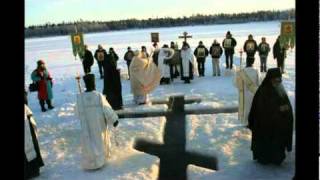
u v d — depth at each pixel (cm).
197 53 1648
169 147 739
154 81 1145
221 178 573
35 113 1124
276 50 1438
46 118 1056
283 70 1444
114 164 660
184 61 1491
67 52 3180
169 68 1518
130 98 1242
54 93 1455
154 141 783
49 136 876
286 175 567
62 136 873
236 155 672
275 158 604
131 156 691
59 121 1017
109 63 1047
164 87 1416
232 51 1716
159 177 600
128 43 3666
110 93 1057
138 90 1138
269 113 600
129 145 757
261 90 609
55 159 712
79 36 1196
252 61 820
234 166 619
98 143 648
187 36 1548
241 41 3097
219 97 1184
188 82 1498
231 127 845
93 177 615
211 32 4625
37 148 632
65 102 1277
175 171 617
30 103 1270
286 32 1183
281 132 599
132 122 940
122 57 2562
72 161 697
